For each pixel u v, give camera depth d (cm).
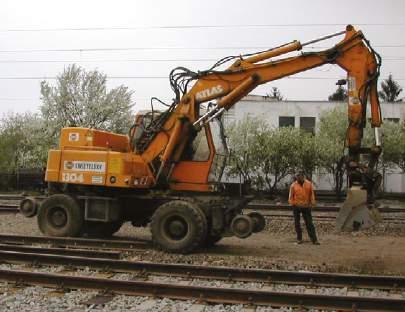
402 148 3778
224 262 1151
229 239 1594
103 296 859
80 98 4662
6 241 1411
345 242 1562
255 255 1289
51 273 960
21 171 4209
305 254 1320
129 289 880
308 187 1512
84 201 1445
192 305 820
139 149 1403
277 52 1327
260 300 833
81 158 1405
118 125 4738
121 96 4766
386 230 1777
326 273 962
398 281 920
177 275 1001
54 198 1455
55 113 4612
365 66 1247
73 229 1428
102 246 1355
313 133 4016
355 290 915
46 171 1448
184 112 1366
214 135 1426
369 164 1204
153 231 1282
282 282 955
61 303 819
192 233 1254
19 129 4325
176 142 1372
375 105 1235
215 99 1363
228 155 1493
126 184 1353
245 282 965
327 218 2066
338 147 3506
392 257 1288
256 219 1359
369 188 1174
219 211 1309
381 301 793
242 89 1334
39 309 786
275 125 4697
